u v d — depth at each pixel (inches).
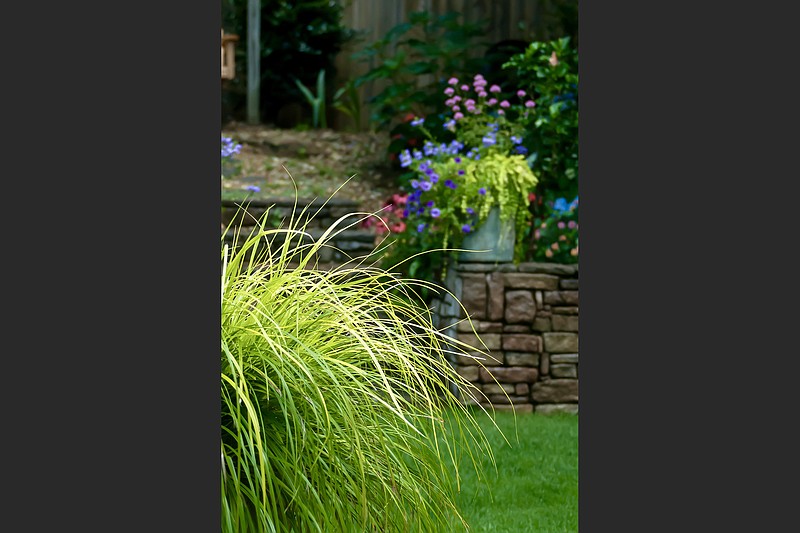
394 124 251.1
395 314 96.3
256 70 254.8
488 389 185.6
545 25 255.0
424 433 95.0
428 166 198.1
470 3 255.8
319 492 87.8
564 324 189.3
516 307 188.1
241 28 256.8
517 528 126.2
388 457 90.4
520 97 237.1
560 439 164.7
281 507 86.4
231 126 251.6
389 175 234.2
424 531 93.7
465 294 186.9
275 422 89.9
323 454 89.7
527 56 232.5
